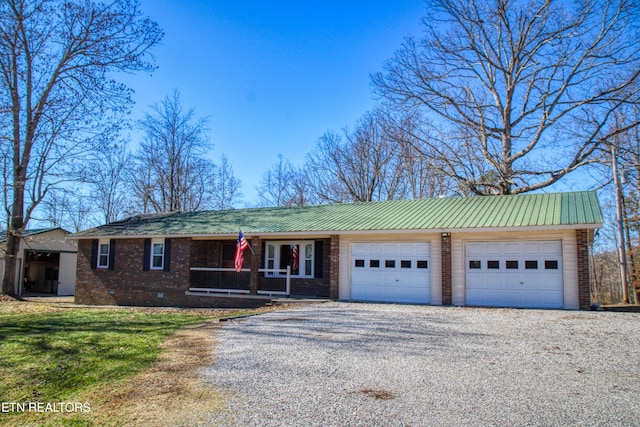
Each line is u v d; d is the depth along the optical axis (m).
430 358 7.55
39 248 31.33
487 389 5.91
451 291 16.09
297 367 7.08
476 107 29.53
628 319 11.84
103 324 12.34
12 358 8.42
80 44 22.16
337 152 40.88
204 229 20.91
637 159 26.41
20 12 21.38
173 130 41.75
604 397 5.59
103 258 23.55
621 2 24.45
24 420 5.52
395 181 39.09
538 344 8.60
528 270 15.34
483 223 15.69
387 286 17.33
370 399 5.59
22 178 23.41
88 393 6.35
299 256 20.44
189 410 5.41
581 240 14.56
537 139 28.19
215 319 12.94
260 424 4.91
